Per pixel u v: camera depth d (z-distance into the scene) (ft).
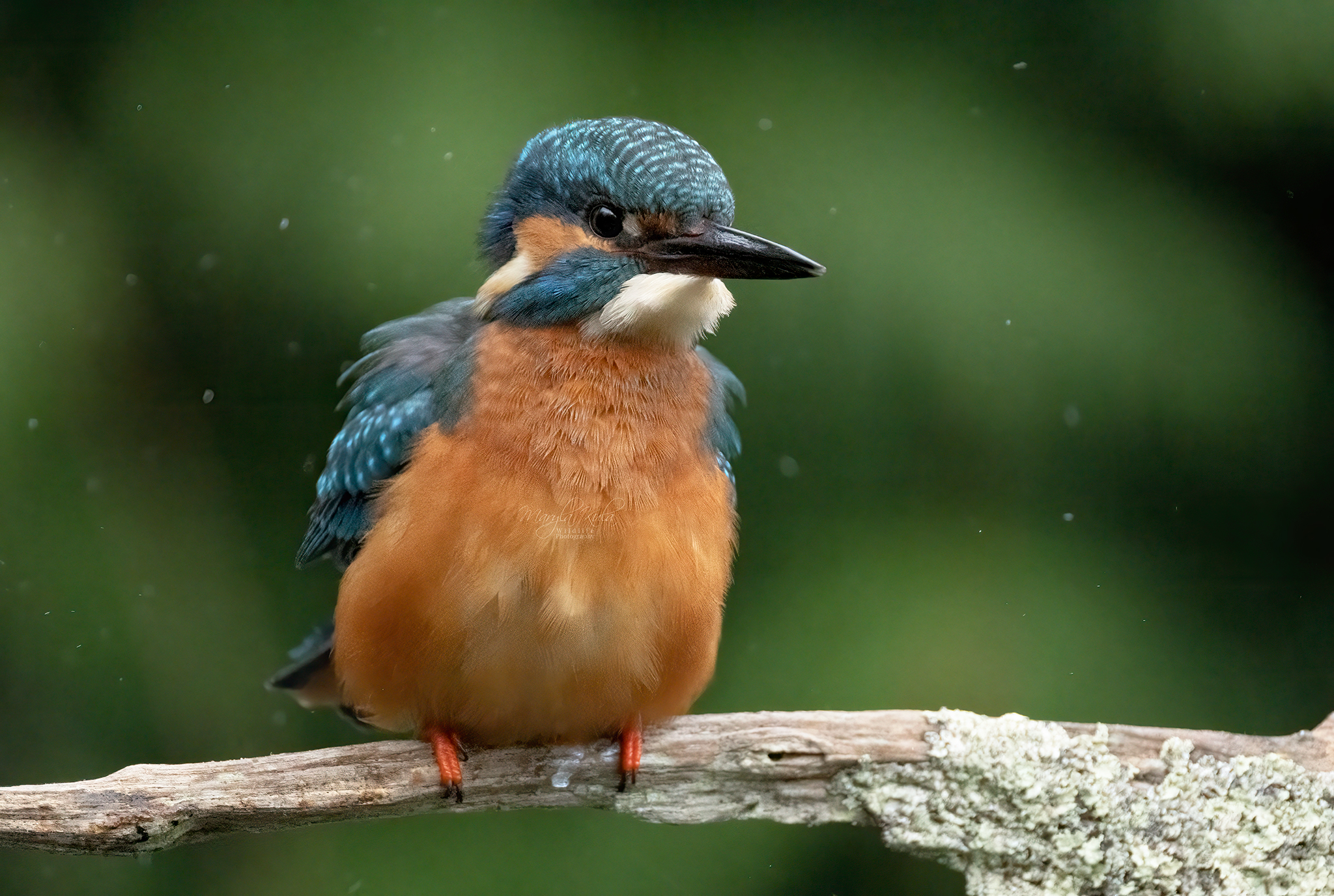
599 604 24.79
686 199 26.73
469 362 26.07
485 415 25.12
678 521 25.23
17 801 23.29
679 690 26.16
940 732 25.30
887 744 25.27
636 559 24.82
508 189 28.84
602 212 26.76
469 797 25.95
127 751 39.58
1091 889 25.03
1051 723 25.34
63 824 23.38
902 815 25.26
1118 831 24.88
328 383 42.45
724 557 26.58
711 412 26.84
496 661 24.95
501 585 24.57
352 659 26.43
